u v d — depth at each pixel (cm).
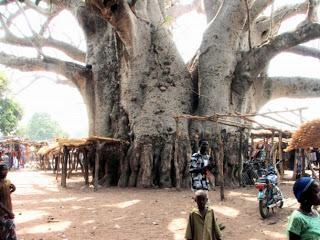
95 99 1513
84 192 1143
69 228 629
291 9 1517
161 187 1224
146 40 1392
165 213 762
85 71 1524
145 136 1270
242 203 882
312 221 271
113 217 723
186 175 1234
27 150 2991
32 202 923
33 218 713
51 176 1878
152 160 1252
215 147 1264
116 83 1499
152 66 1381
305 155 838
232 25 1309
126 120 1382
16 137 2706
